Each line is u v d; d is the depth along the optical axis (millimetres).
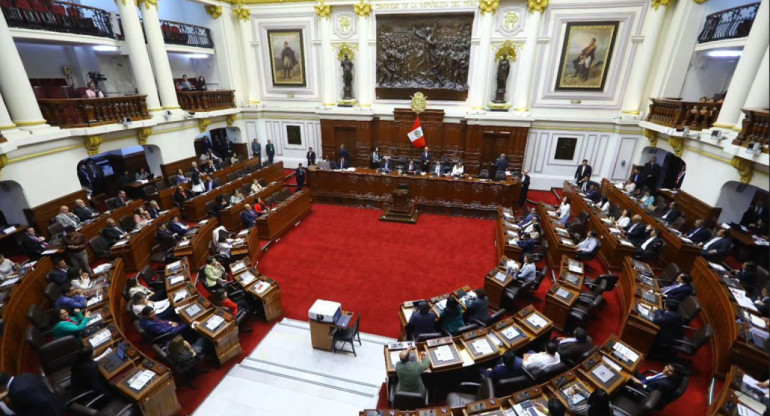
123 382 4680
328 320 6051
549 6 13094
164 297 7148
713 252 7961
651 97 13234
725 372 5430
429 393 5191
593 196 11977
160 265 9156
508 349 5176
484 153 15031
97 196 14031
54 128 9742
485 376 4707
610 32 12930
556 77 13945
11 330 5930
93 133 10297
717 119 9461
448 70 14539
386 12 14266
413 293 8086
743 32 9844
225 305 6449
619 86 13500
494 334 5488
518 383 4637
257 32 16016
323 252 9891
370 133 15781
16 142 8461
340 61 15570
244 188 12609
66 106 9938
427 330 5789
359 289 8219
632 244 8461
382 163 14203
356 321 6477
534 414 4094
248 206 10797
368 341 6629
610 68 13359
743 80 8766
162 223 10031
